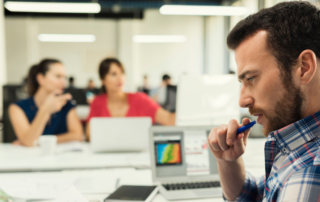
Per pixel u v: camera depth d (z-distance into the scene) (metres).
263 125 0.50
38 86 2.05
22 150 1.67
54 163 1.36
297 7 0.45
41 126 1.80
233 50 0.51
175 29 7.98
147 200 0.80
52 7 3.76
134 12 6.52
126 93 2.35
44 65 2.01
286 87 0.44
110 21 8.16
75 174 1.17
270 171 0.54
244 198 0.72
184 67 8.08
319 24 0.43
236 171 0.72
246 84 0.49
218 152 0.69
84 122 3.63
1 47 4.59
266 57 0.45
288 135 0.46
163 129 1.08
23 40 8.00
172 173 1.04
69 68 8.20
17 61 8.02
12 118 1.94
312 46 0.42
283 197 0.39
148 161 1.41
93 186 0.99
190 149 1.08
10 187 0.94
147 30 8.04
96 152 1.60
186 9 3.73
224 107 1.47
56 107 1.86
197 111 1.42
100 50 8.23
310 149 0.44
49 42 8.10
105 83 2.22
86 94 4.20
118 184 1.02
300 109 0.44
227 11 3.79
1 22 4.60
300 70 0.43
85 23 8.16
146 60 8.11
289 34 0.43
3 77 4.64
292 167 0.44
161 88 3.12
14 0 3.71
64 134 1.94
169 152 1.06
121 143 1.58
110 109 2.25
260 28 0.46
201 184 0.98
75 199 0.70
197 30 7.96
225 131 0.63
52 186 0.96
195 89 1.41
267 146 0.54
